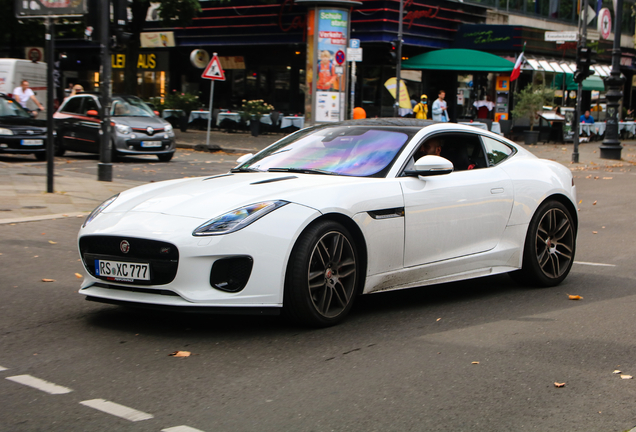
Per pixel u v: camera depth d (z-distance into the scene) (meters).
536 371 3.88
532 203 5.96
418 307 5.36
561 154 24.31
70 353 4.14
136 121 17.97
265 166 5.56
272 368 3.89
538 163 6.29
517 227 5.88
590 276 6.62
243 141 25.92
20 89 21.86
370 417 3.22
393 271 5.07
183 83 36.84
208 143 22.92
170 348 4.24
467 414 3.27
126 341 4.38
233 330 4.63
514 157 6.15
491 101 28.88
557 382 3.70
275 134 29.89
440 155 5.60
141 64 38.31
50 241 7.84
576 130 21.45
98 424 3.10
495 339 4.50
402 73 30.03
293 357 4.08
